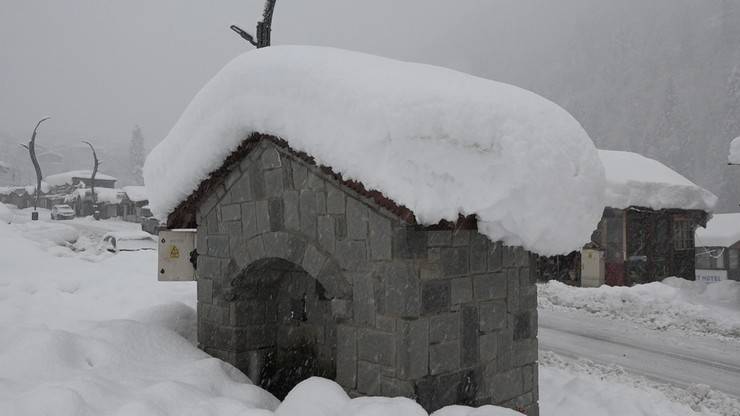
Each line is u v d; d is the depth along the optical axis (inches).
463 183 197.3
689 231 913.5
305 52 228.5
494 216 199.6
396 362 198.2
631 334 529.7
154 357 244.4
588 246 854.5
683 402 337.4
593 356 444.1
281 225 238.5
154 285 495.5
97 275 542.3
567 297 689.0
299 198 230.5
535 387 256.2
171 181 277.3
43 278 508.7
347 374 215.0
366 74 210.5
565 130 227.1
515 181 200.4
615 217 842.2
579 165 225.5
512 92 229.0
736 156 554.9
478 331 226.2
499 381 235.9
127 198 2311.8
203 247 282.7
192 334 305.7
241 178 257.9
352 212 211.3
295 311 279.6
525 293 252.7
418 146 192.2
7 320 355.6
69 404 164.4
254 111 233.5
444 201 193.0
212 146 253.8
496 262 236.2
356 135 200.1
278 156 237.8
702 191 883.4
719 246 1248.8
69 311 400.5
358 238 209.6
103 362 222.8
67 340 222.5
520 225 204.4
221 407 186.9
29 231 1002.1
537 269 259.4
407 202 187.2
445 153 195.8
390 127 189.8
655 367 416.5
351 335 213.6
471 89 210.8
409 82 200.7
